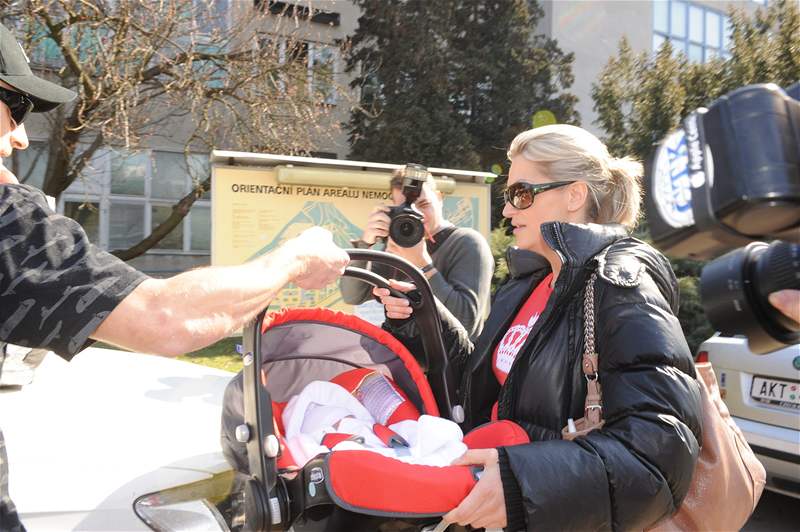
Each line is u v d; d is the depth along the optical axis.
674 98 11.70
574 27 17.53
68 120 9.01
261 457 1.34
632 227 1.74
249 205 4.45
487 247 3.00
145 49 7.82
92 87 8.06
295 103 9.24
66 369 2.31
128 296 1.04
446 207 4.83
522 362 1.55
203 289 1.13
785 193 0.81
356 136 13.34
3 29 1.20
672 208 0.93
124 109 7.91
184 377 2.33
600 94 13.27
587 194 1.68
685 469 1.25
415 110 13.18
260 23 9.58
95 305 1.01
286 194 4.51
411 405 1.83
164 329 1.07
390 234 2.54
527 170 1.72
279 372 1.88
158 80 8.92
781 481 3.27
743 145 0.83
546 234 1.51
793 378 3.22
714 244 0.89
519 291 1.86
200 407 2.02
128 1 7.64
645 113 12.03
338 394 1.77
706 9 20.23
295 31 9.63
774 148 0.82
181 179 14.23
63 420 1.81
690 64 12.55
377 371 1.90
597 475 1.21
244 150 9.13
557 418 1.46
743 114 0.84
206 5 8.48
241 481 1.61
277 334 1.77
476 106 14.62
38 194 1.07
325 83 10.68
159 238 10.77
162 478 1.59
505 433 1.43
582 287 1.46
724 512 1.43
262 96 8.92
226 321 1.16
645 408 1.26
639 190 1.74
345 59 14.09
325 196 4.58
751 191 0.81
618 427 1.28
